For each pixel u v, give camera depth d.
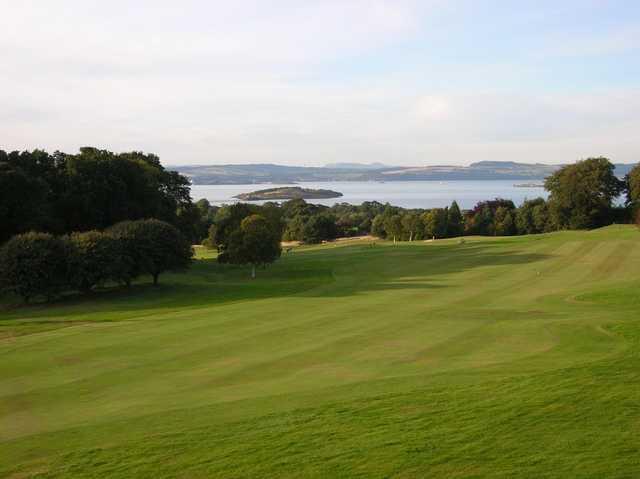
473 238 91.12
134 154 87.81
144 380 20.95
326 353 24.11
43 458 13.70
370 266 62.81
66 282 51.66
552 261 57.12
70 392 19.77
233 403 17.25
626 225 93.75
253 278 63.38
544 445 12.80
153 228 57.47
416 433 13.80
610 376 17.42
